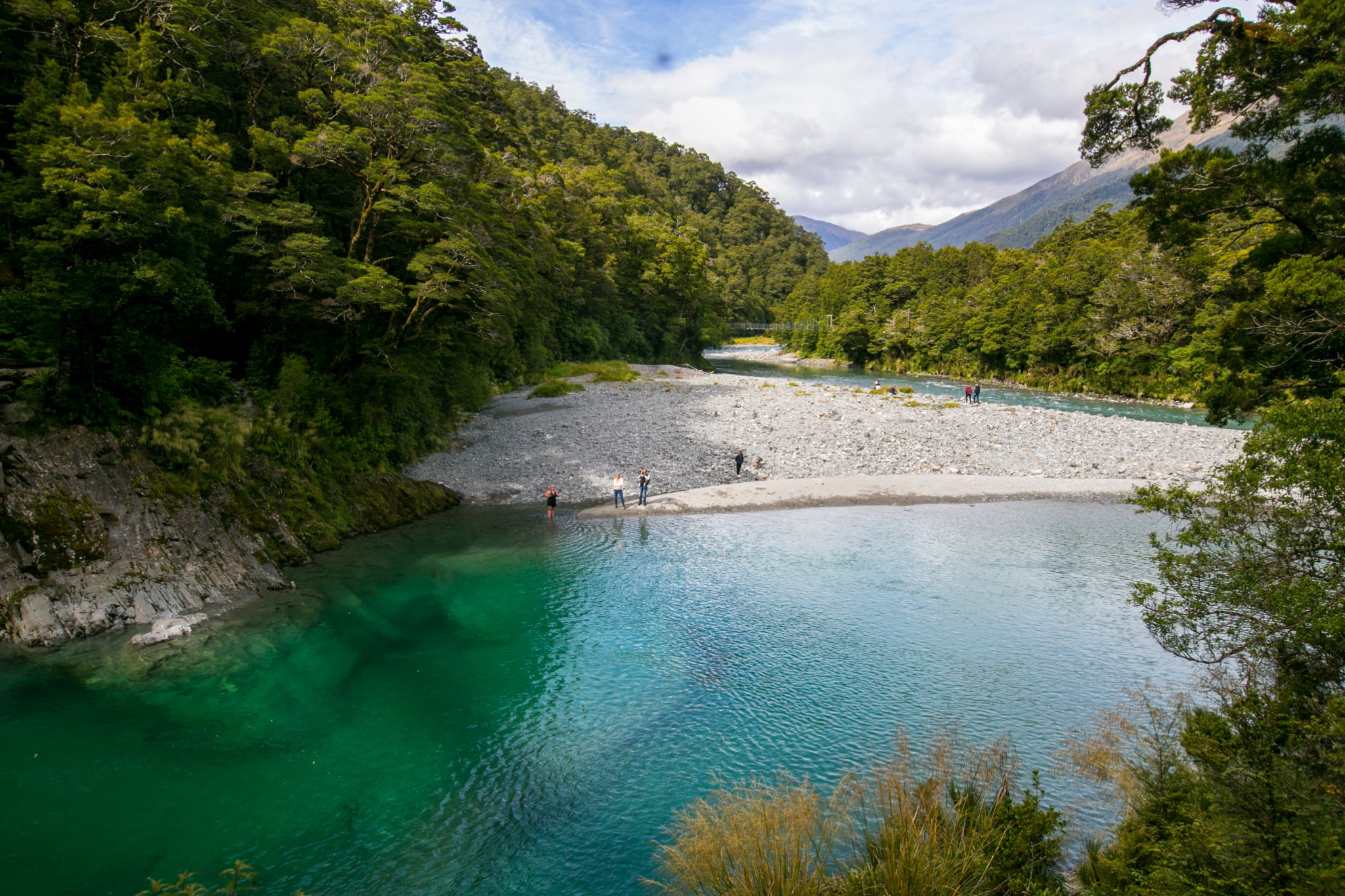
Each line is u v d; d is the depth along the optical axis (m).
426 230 32.09
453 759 14.28
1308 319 15.55
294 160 28.27
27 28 23.52
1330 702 8.00
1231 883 7.32
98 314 20.02
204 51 28.08
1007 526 30.33
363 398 32.72
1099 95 18.23
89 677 16.45
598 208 91.50
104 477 20.19
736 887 9.52
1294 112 15.34
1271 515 9.87
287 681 17.02
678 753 14.54
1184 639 10.29
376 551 26.83
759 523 31.06
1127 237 82.06
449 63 42.31
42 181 18.88
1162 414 59.34
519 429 45.59
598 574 24.86
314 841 11.84
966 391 58.88
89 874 10.81
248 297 29.94
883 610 21.81
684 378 75.88
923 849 9.69
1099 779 12.81
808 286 165.50
